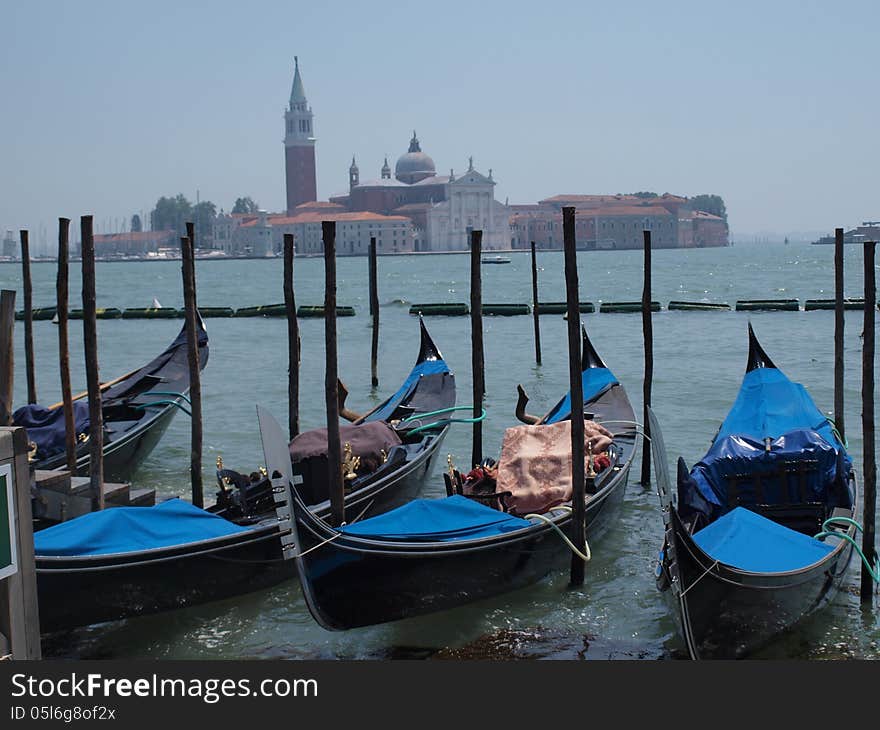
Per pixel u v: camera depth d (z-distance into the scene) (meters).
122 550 10.31
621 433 15.88
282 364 30.62
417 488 14.68
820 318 41.28
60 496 12.45
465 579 11.05
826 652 10.16
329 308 12.15
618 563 12.66
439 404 17.59
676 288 68.75
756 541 10.16
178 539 10.73
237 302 66.12
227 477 12.51
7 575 6.56
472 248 16.05
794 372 27.06
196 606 11.16
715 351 31.58
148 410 17.14
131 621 10.80
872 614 10.95
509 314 45.50
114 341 38.97
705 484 11.90
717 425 20.02
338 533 10.05
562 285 75.62
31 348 18.52
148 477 16.84
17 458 6.62
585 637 10.65
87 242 12.98
